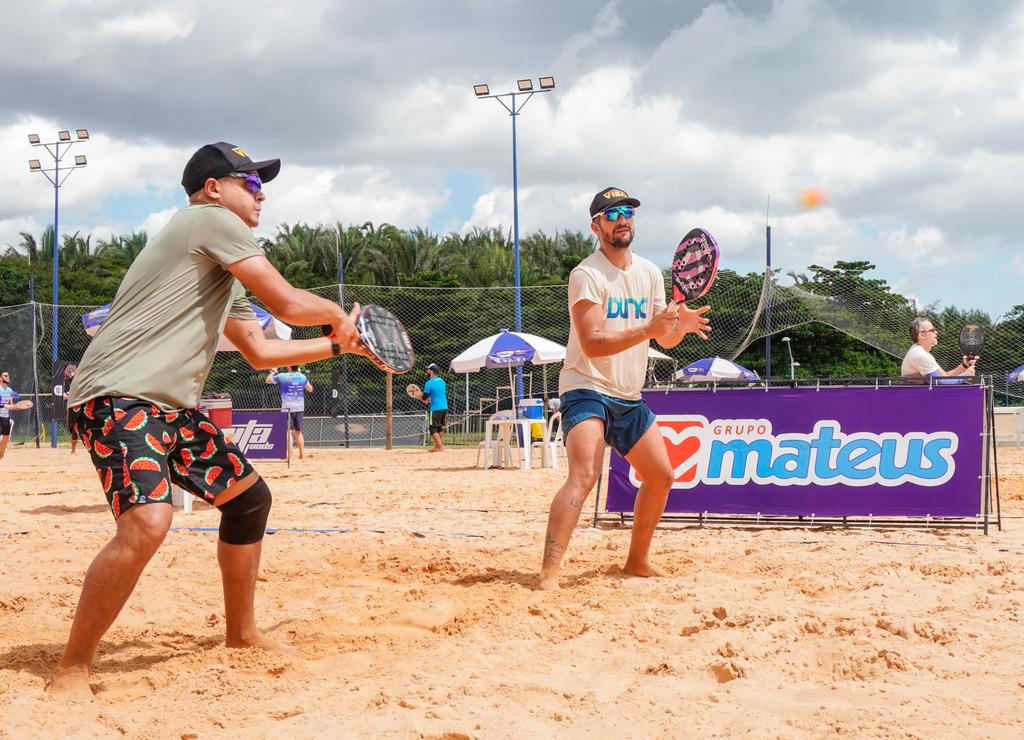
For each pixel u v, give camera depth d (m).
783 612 3.84
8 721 2.74
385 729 2.58
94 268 60.34
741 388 7.16
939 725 2.58
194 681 3.13
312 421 23.80
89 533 7.17
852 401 6.96
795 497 6.95
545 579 4.57
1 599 4.46
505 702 2.84
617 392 4.76
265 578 5.01
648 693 2.93
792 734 2.56
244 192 3.50
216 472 3.41
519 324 24.42
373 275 57.53
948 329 16.17
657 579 4.77
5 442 17.77
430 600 4.32
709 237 4.40
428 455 18.97
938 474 6.72
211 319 3.35
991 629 3.59
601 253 4.84
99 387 3.15
